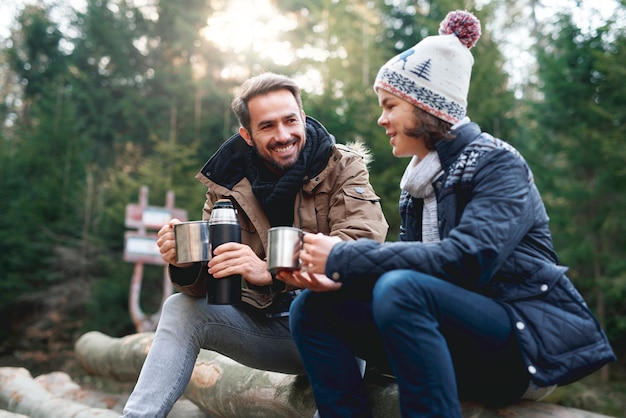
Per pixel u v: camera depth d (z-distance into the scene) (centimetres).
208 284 192
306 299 169
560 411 160
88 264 1069
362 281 152
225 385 269
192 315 205
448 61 168
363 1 1030
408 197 186
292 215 218
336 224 206
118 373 447
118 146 1355
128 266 1022
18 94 1738
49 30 1493
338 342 168
